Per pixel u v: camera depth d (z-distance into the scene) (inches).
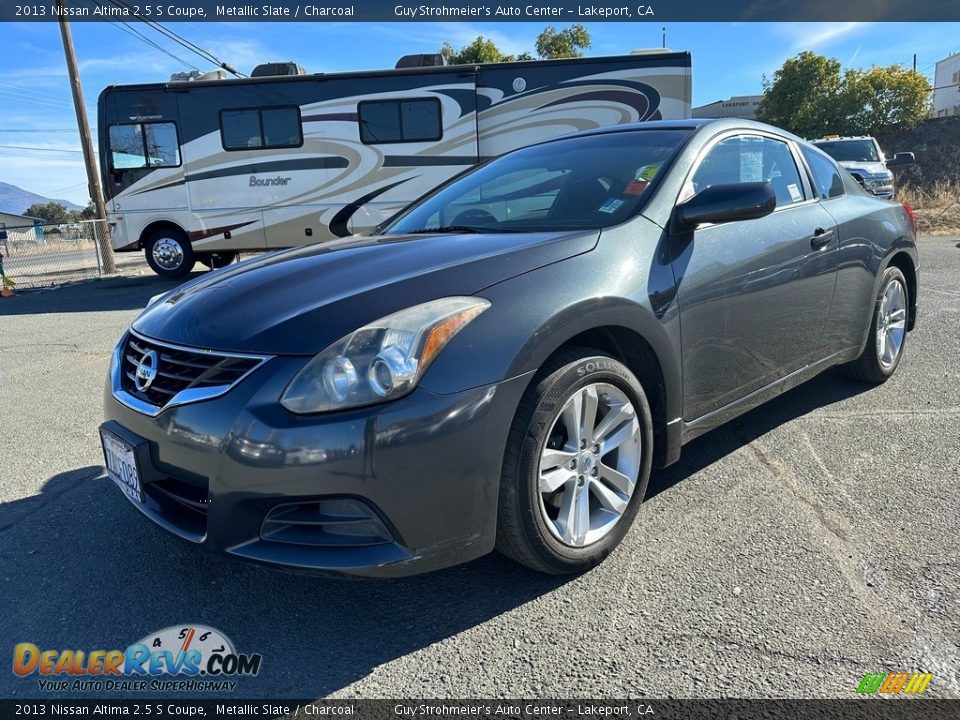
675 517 107.9
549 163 128.3
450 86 439.8
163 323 93.0
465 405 76.7
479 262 87.7
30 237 574.6
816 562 93.7
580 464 90.7
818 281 131.2
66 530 113.4
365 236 124.2
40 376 221.3
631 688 73.0
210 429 77.5
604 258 93.9
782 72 1353.3
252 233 464.1
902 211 171.5
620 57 430.9
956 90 1646.2
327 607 89.9
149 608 91.3
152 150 458.9
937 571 90.4
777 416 150.4
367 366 74.2
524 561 87.9
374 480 73.5
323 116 447.5
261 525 77.9
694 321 103.4
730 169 122.3
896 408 151.9
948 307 259.3
